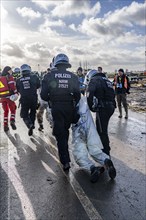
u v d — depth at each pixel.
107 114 4.68
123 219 3.17
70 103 4.36
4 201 3.52
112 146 6.25
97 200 3.60
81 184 4.07
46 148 5.87
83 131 4.41
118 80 9.91
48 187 3.94
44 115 10.50
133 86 29.69
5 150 5.69
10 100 7.39
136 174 4.54
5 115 7.56
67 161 4.51
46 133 7.30
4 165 4.80
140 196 3.75
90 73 4.93
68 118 4.40
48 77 4.34
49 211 3.30
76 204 3.48
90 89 4.51
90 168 4.17
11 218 3.14
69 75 4.36
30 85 6.73
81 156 4.31
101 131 4.68
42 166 4.78
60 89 4.27
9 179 4.20
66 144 4.56
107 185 4.07
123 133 7.61
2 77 7.38
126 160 5.26
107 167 4.22
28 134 6.82
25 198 3.61
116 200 3.62
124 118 10.23
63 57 4.42
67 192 3.80
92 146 4.38
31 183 4.07
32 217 3.17
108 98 4.66
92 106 4.55
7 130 7.61
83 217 3.19
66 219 3.14
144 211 3.36
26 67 6.83
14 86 7.39
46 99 4.43
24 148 5.85
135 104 15.08
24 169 4.62
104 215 3.24
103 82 4.64
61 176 4.35
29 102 6.75
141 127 8.49
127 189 3.96
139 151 5.88
